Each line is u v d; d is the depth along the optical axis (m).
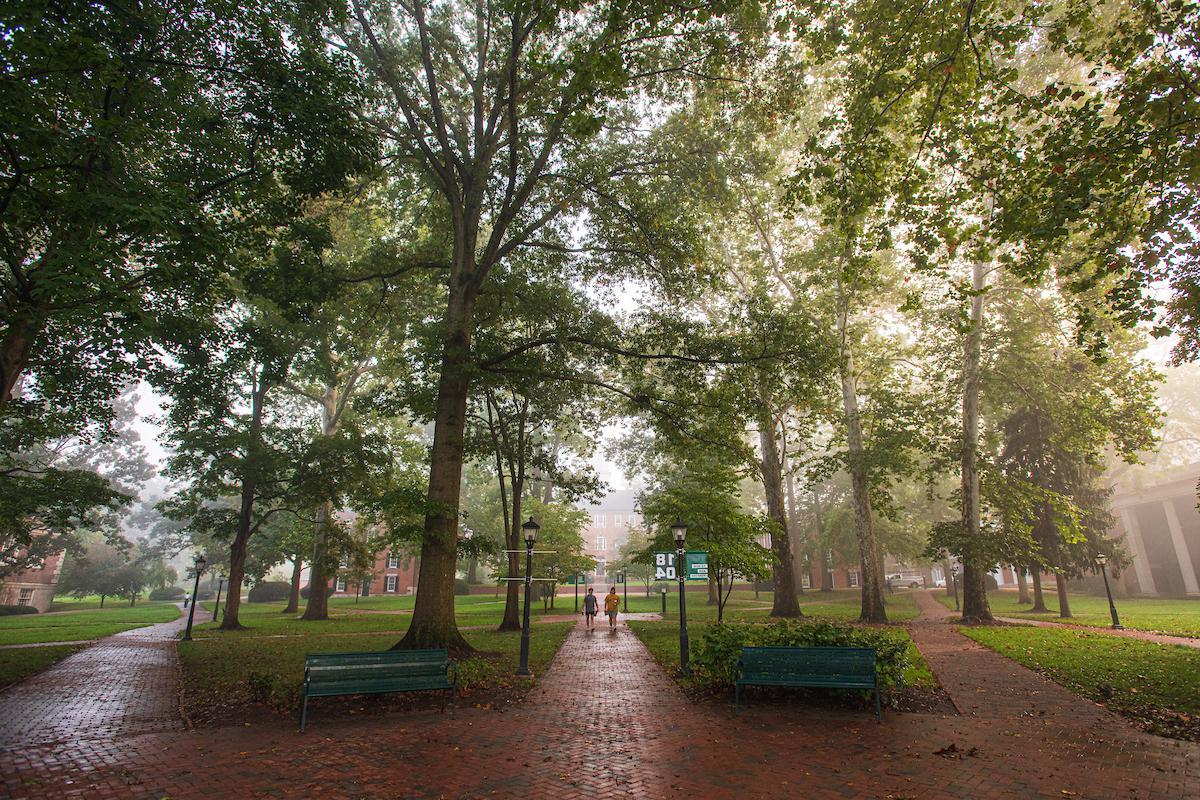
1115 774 5.69
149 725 7.91
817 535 51.44
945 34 10.58
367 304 19.53
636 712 8.40
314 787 5.45
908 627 20.41
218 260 10.29
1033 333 22.94
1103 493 28.39
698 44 13.45
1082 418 22.09
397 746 6.79
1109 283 17.97
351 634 20.95
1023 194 10.53
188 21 10.33
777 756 6.34
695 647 9.89
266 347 17.27
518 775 5.79
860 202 12.01
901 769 5.87
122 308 8.84
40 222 10.35
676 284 17.09
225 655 15.39
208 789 5.40
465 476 58.69
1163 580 44.44
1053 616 25.47
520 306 18.86
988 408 32.06
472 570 57.47
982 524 25.02
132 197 8.78
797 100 14.46
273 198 12.98
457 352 14.39
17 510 15.74
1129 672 10.80
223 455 24.69
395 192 19.41
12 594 47.28
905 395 24.19
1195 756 6.20
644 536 49.00
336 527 28.28
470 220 16.12
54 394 14.40
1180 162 9.32
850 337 23.38
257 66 10.82
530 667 12.46
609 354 16.95
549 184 17.27
